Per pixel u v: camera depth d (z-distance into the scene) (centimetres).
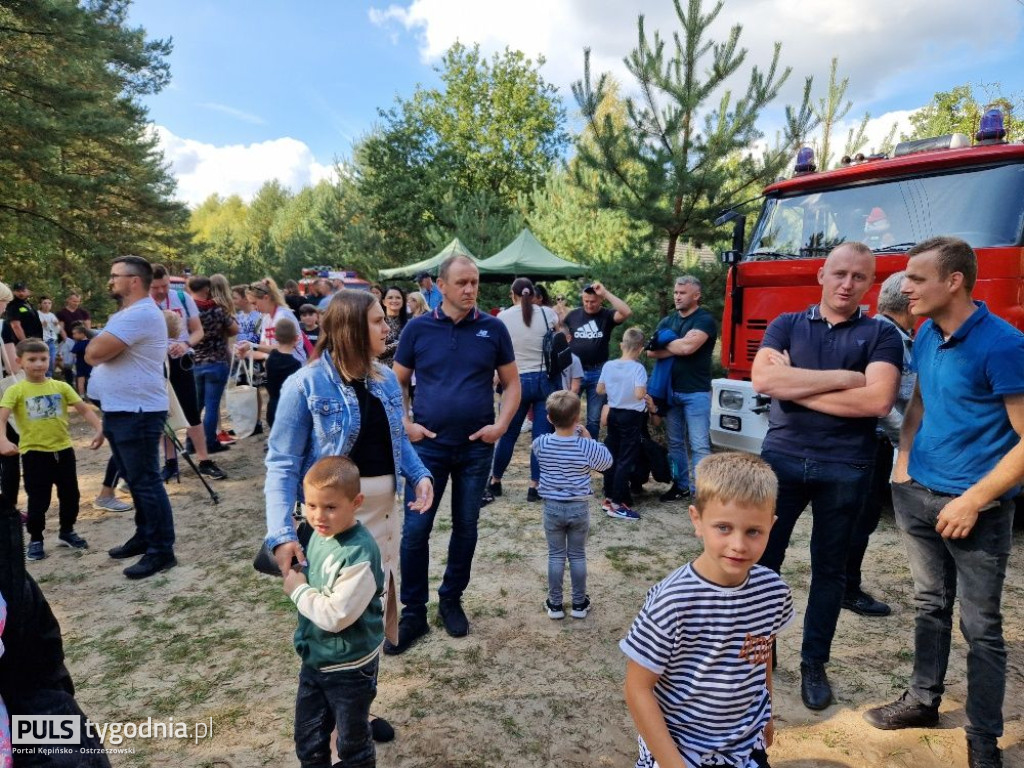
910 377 335
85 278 1934
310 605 187
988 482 217
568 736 259
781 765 241
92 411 456
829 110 1230
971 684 233
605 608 365
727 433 525
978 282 407
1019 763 239
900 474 261
